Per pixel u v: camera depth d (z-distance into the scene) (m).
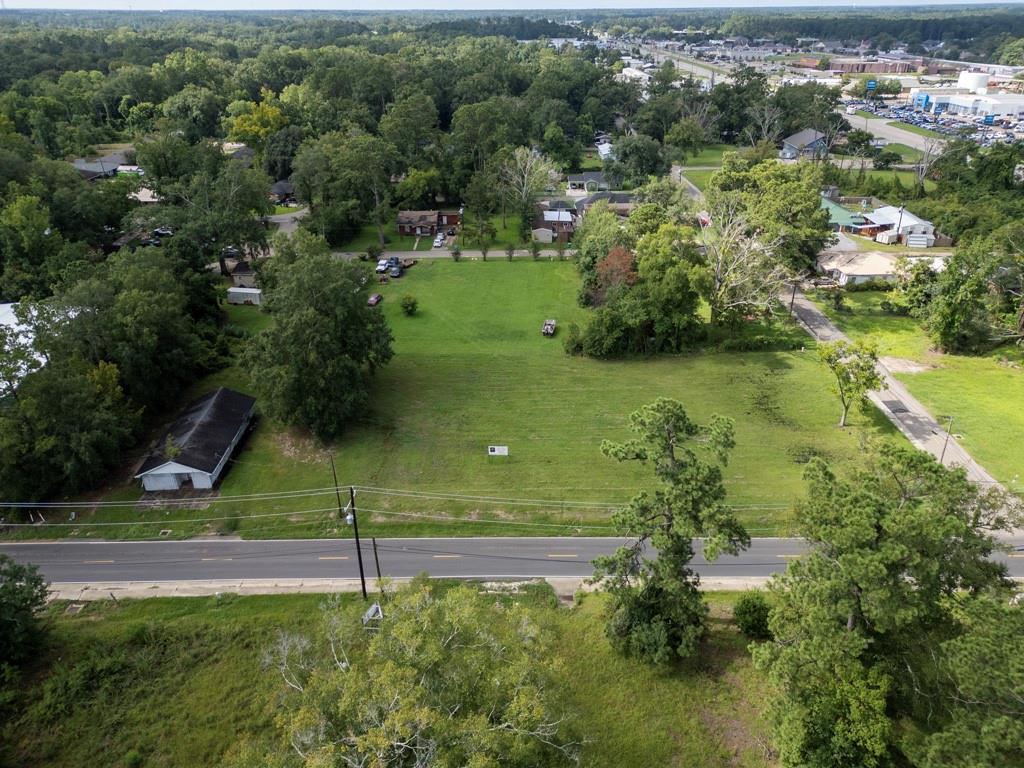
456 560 44.62
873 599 24.88
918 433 56.09
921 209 107.06
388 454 55.75
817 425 58.12
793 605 29.70
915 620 27.45
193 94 152.88
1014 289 72.75
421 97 135.12
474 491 51.25
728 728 31.98
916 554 24.86
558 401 63.34
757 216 82.38
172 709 34.22
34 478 48.97
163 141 103.75
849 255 89.88
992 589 27.20
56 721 33.56
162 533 47.59
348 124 134.12
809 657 26.53
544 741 24.92
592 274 83.44
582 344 72.06
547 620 31.30
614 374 68.25
